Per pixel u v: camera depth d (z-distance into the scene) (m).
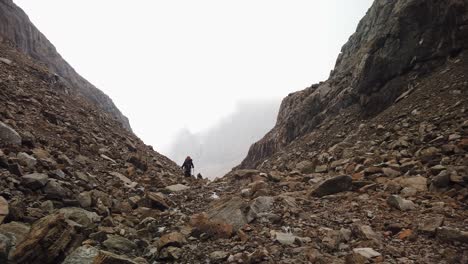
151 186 14.32
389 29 23.70
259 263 6.01
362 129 19.19
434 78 18.91
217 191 13.62
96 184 11.06
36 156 10.34
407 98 19.03
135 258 6.42
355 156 15.23
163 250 6.92
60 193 8.30
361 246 6.73
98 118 26.78
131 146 22.53
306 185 12.80
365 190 10.54
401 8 23.72
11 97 16.45
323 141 22.89
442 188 9.45
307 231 7.55
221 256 6.44
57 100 22.88
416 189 9.82
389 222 7.84
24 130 12.84
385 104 21.41
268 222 8.30
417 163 11.66
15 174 8.34
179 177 19.56
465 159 10.43
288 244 6.82
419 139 13.65
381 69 23.02
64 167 10.62
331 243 6.81
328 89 34.59
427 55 20.80
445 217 7.80
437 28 20.84
